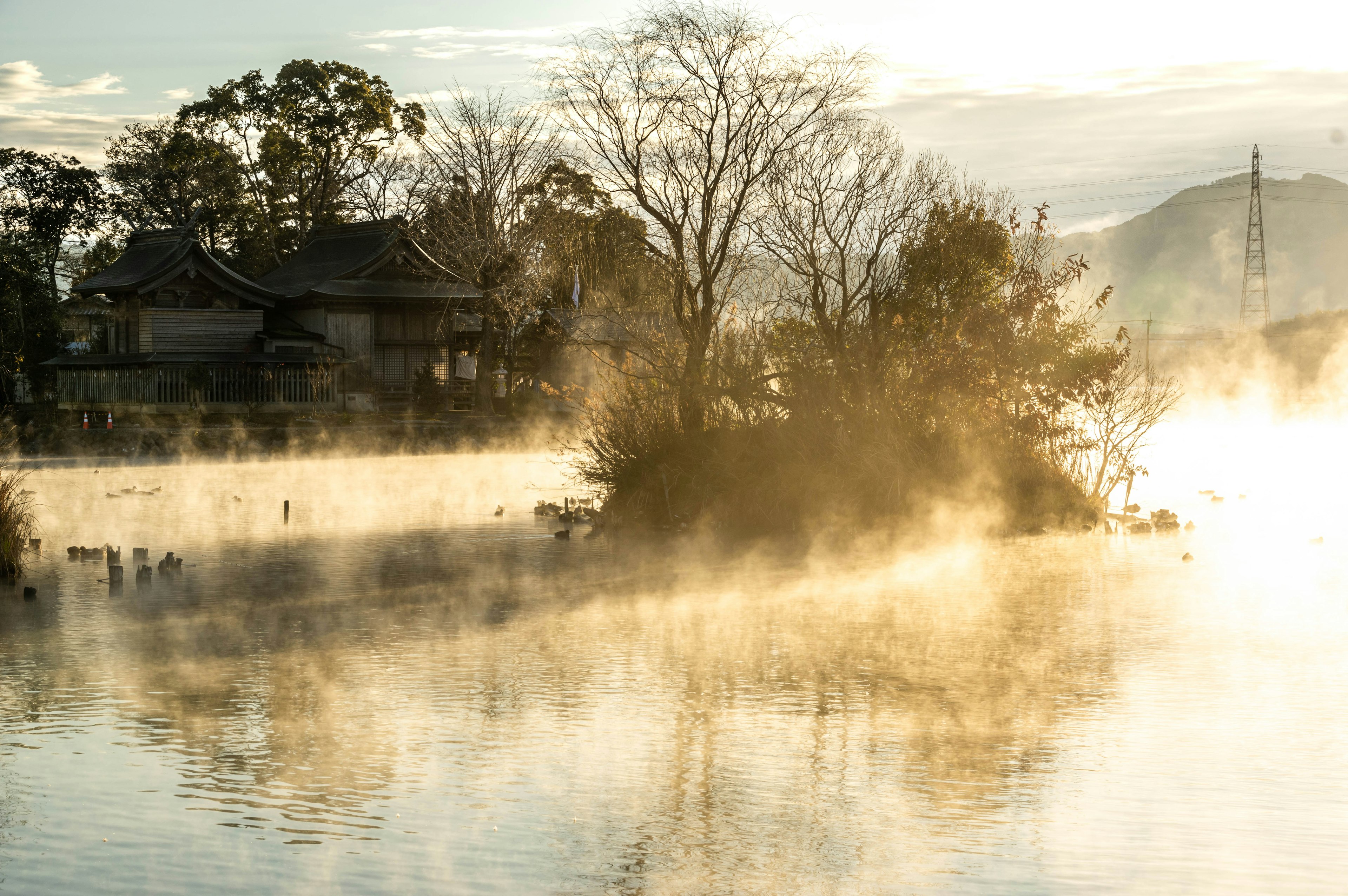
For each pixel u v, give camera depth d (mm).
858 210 25188
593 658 12289
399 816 7777
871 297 24891
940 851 7180
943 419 23984
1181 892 6574
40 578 17250
